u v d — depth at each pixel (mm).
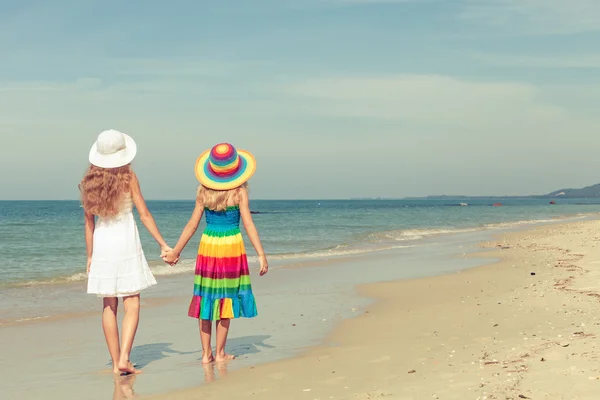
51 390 5078
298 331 7438
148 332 7691
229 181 5762
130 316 5645
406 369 5160
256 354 6203
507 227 38719
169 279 13742
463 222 47656
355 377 5008
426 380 4695
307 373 5281
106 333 5602
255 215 66875
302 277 13602
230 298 5785
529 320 7223
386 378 4895
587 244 20578
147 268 5699
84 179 5492
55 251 21938
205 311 5781
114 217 5512
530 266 14594
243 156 6016
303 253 20422
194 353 6438
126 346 5555
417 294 10531
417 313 8438
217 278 5789
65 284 13141
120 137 5570
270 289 11602
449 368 5039
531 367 4699
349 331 7328
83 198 5496
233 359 6004
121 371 5562
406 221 49844
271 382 5039
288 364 5672
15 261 18719
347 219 54094
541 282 11141
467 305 8859
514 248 20969
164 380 5289
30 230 34938
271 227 39031
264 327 7754
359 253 20297
